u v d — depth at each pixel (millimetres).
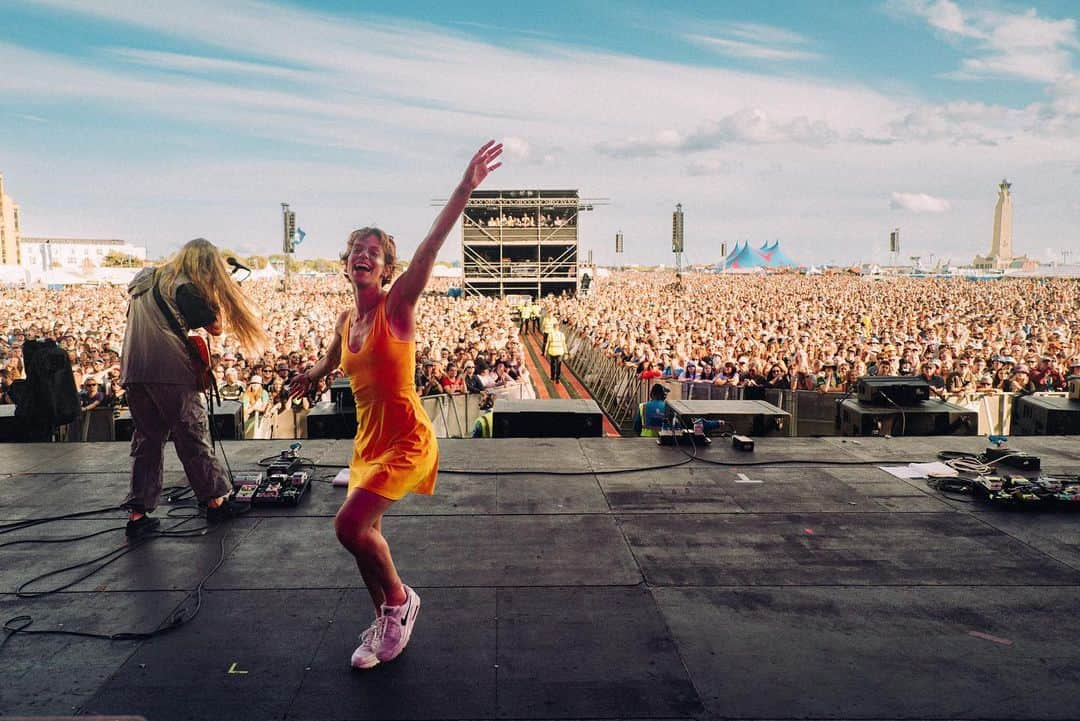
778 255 96062
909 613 3156
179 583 3484
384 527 4227
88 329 25375
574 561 3727
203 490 4230
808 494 4859
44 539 4070
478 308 34344
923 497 4785
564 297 49406
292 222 52031
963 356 15273
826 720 2381
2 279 81188
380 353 2621
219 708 2451
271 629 3021
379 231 2713
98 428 8414
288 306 39219
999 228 127375
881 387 7758
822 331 22750
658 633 2975
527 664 2732
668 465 5582
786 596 3322
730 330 22734
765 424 7090
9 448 6078
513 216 53031
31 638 2947
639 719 2387
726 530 4180
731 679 2627
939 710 2438
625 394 15219
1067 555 3805
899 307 36500
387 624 2732
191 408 4125
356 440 2857
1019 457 5383
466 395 11305
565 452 6023
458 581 3484
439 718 2391
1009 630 3006
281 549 3916
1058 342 17328
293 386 3139
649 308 34969
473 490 4945
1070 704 2477
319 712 2426
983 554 3814
